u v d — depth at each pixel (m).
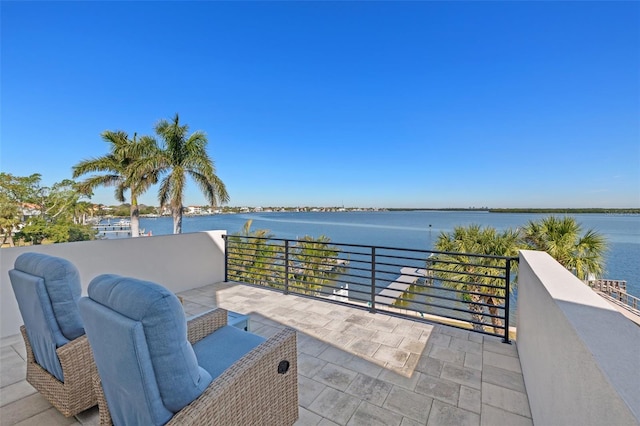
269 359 1.38
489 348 2.52
